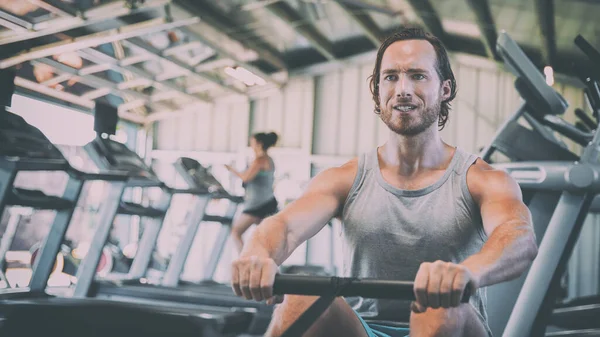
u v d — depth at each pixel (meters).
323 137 9.34
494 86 8.74
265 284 1.00
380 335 1.28
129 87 7.29
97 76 6.63
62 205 3.59
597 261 7.63
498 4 6.37
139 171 5.11
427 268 0.91
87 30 5.80
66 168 3.49
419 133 1.32
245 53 8.03
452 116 8.87
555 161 2.71
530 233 1.17
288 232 1.31
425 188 1.32
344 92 9.30
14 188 3.43
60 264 5.98
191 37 6.47
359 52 8.92
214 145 9.62
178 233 9.30
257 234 1.27
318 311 1.07
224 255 9.38
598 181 2.58
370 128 9.18
